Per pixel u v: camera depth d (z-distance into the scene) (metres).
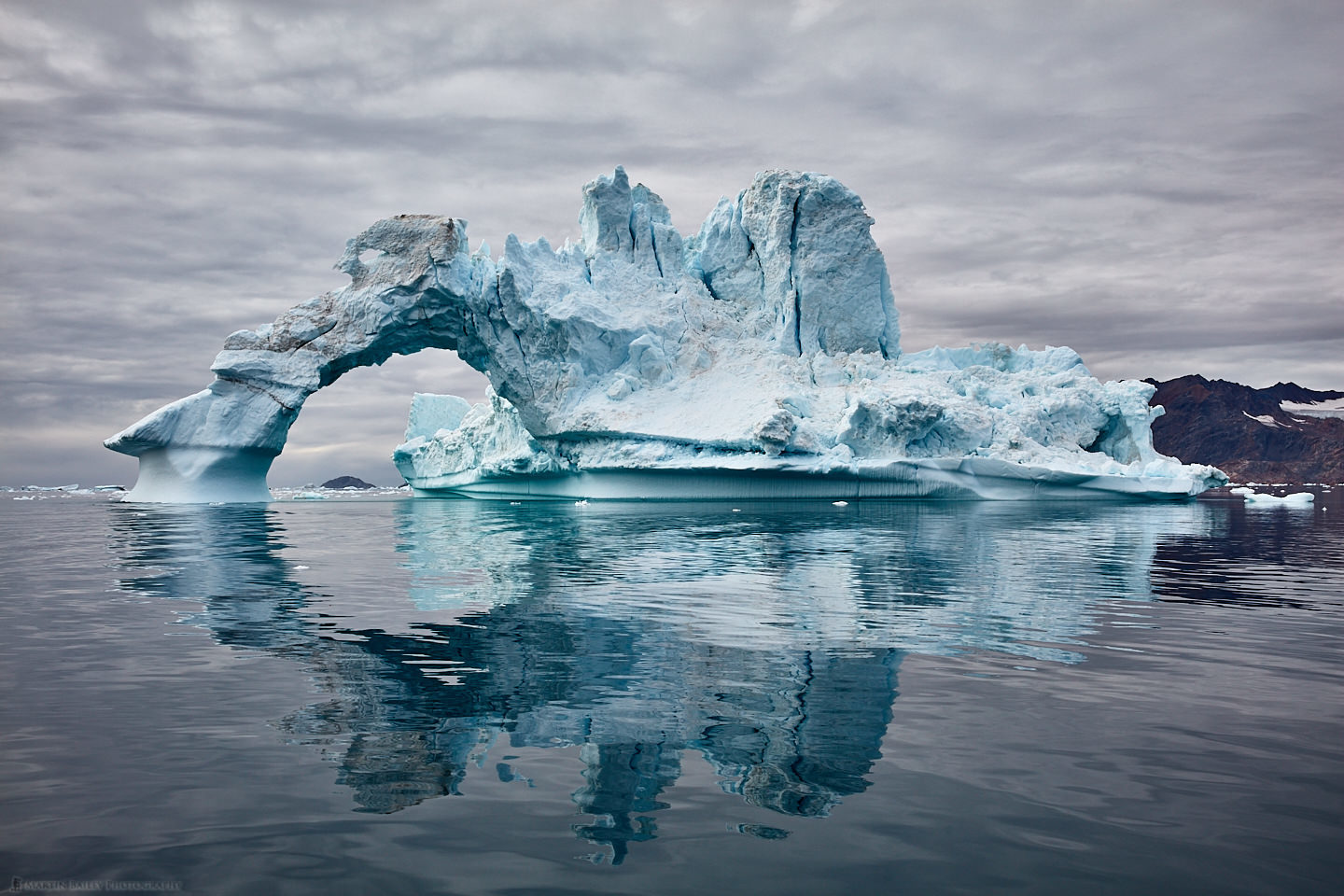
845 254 54.66
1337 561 18.34
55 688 7.84
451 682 8.04
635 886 4.32
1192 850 4.64
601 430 49.09
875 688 7.85
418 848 4.74
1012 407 52.16
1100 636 10.14
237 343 49.19
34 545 22.38
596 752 6.23
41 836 4.85
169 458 48.88
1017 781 5.63
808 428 46.03
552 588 14.05
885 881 4.34
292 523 31.73
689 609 11.92
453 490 68.00
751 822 5.07
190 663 8.80
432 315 50.53
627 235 56.78
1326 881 4.30
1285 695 7.57
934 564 17.47
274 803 5.34
